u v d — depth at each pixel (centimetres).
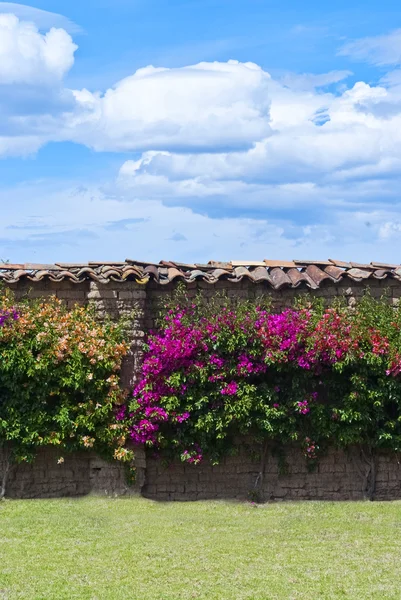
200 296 1459
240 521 1278
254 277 1468
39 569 1021
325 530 1218
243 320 1412
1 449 1405
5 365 1354
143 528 1224
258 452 1470
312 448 1447
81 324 1393
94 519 1272
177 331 1409
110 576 996
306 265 1548
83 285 1443
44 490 1416
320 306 1454
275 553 1097
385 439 1437
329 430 1443
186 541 1152
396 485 1488
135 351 1421
